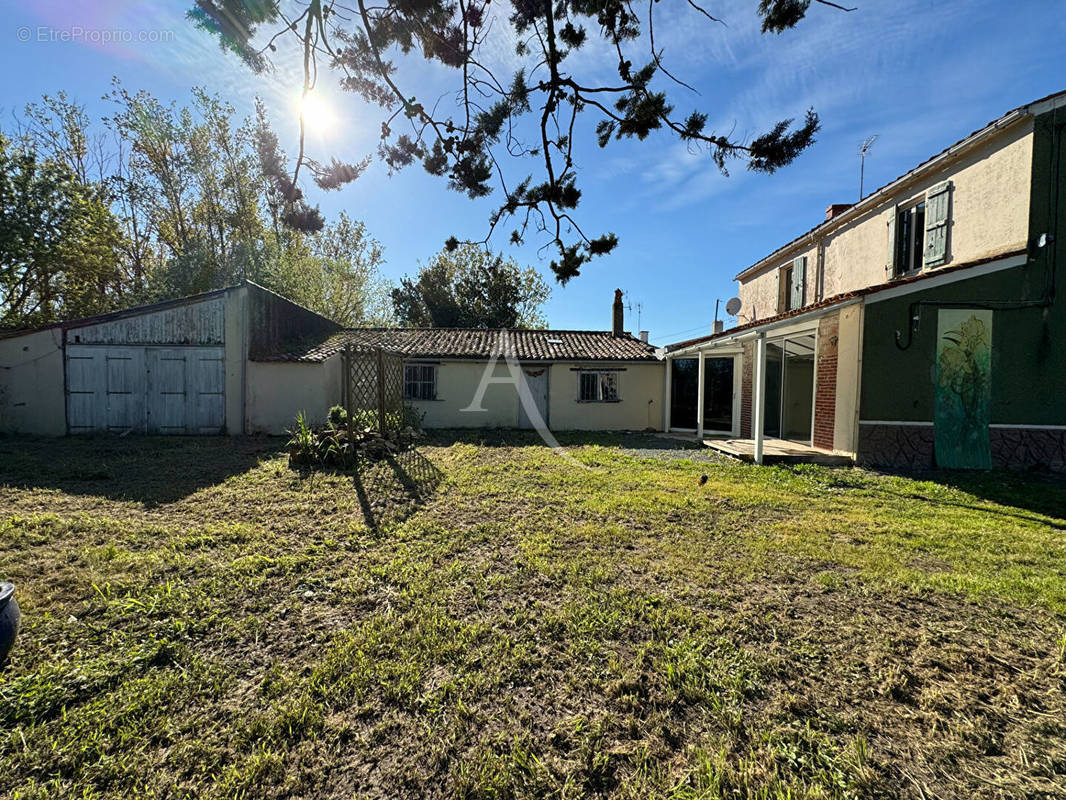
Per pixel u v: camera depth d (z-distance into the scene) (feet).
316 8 10.18
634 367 51.13
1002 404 26.55
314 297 69.67
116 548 13.84
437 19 10.83
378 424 34.50
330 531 15.92
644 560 13.48
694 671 8.27
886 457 27.63
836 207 41.88
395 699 7.57
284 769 6.19
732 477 25.40
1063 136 25.03
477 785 5.92
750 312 58.95
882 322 27.58
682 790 5.90
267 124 12.48
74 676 7.84
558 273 14.39
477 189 13.42
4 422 37.58
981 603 10.97
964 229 28.81
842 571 12.86
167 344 39.73
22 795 5.71
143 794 5.82
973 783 6.04
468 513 18.17
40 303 52.31
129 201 64.64
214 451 31.50
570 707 7.46
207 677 8.01
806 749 6.60
